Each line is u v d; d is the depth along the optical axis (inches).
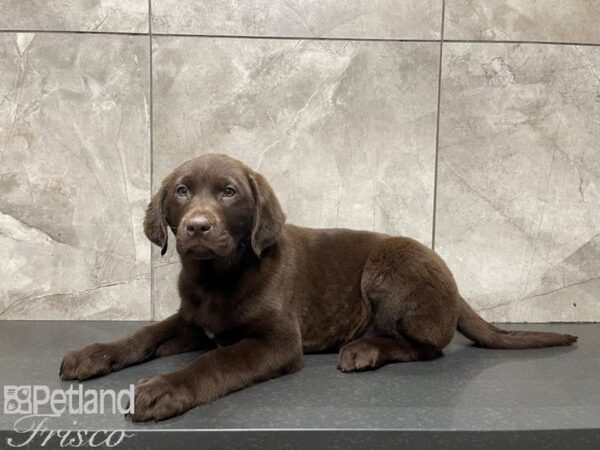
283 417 18.5
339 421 18.3
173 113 30.0
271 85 30.0
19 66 29.4
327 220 30.8
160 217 23.1
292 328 23.0
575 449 18.4
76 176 30.1
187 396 18.8
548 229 31.3
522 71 30.4
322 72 30.0
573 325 31.6
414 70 30.1
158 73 29.7
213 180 21.8
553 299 31.7
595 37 30.4
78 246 30.5
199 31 29.6
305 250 25.6
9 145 29.8
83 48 29.5
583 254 31.5
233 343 23.5
